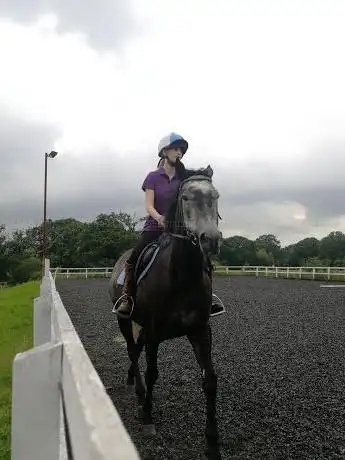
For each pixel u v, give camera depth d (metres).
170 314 4.97
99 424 1.15
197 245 4.75
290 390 7.10
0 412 5.86
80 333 12.68
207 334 5.00
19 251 82.31
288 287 28.09
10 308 17.19
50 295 6.18
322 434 5.28
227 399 6.68
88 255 67.44
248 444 5.05
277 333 12.44
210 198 4.73
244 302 19.92
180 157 5.79
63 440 2.10
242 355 9.77
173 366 8.80
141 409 5.92
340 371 8.29
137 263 5.62
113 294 6.93
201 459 4.71
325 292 24.44
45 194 35.78
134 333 6.78
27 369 2.16
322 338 11.63
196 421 5.78
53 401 2.16
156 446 5.03
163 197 5.75
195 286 4.86
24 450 2.14
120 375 8.12
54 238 72.88
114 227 69.31
